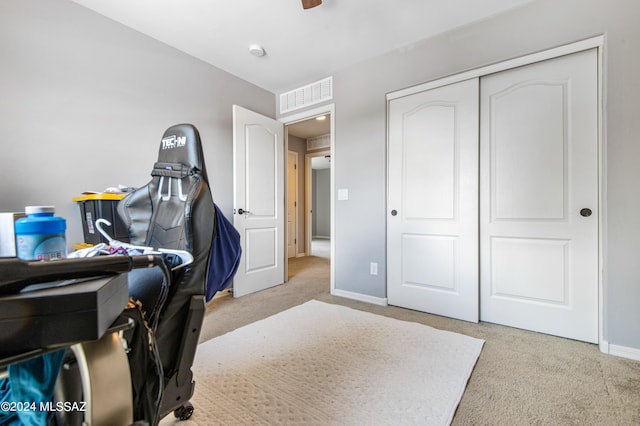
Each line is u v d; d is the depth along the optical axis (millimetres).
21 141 1714
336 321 2178
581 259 1834
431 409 1212
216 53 2576
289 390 1347
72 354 502
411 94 2455
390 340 1853
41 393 462
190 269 916
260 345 1793
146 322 715
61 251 901
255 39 2363
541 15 1900
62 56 1867
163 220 1043
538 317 1979
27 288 402
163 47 2398
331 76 2969
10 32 1674
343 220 2889
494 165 2129
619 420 1141
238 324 2145
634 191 1624
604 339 1703
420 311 2426
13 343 372
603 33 1706
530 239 2004
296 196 5656
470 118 2186
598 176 1770
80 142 1941
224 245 1098
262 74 2977
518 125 2033
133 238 1120
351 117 2818
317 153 5715
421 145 2418
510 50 2010
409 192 2482
